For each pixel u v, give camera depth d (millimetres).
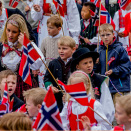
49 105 10898
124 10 24578
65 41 17297
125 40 25562
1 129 9898
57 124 10938
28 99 13734
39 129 10953
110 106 15836
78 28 23594
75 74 14273
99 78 16094
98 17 21984
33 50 15727
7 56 16953
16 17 16922
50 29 20609
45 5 23078
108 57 19516
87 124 12383
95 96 16047
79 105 14031
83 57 16250
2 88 15164
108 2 27531
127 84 19422
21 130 9859
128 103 11477
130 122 11555
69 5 23469
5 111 12414
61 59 17562
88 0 31203
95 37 23844
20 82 16922
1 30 20484
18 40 16438
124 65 19312
